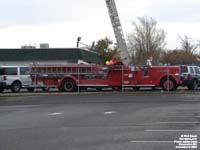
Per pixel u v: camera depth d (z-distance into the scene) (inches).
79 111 800.3
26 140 481.4
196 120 630.5
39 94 1283.2
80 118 687.7
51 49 2423.7
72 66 1368.1
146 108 833.5
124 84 1346.0
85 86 1360.7
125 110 802.2
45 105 944.3
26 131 551.5
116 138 482.6
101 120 653.9
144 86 1336.1
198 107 839.1
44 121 657.0
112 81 1352.1
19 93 1346.0
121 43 1378.0
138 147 426.6
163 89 1331.2
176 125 577.6
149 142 452.8
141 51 3715.6
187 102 961.5
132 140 466.9
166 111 769.6
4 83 1386.6
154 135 496.7
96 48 3240.7
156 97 1117.1
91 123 621.0
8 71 1405.0
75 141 468.1
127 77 1344.7
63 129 563.5
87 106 898.1
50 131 547.5
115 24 1381.6
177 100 1019.3
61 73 1371.8
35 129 569.0
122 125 590.6
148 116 693.3
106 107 868.0
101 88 1444.4
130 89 1427.2
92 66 1358.3
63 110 824.9
